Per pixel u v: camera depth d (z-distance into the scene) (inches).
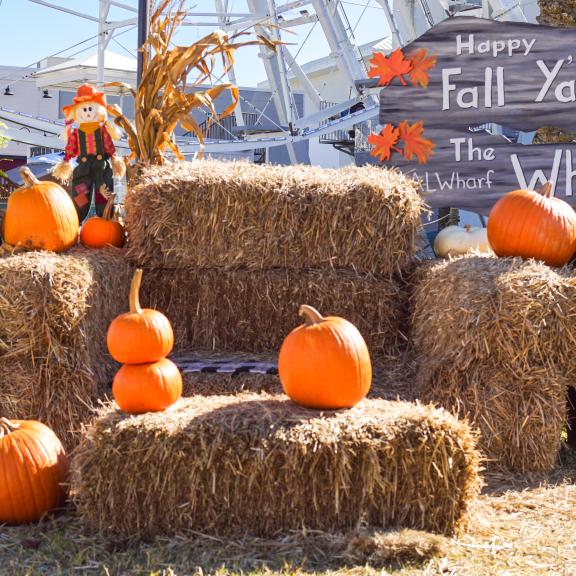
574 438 161.2
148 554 106.3
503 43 204.7
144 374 124.5
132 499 113.7
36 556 108.5
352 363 120.2
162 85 207.6
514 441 142.7
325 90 1019.9
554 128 219.9
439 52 207.3
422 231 184.5
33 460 122.3
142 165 203.9
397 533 108.8
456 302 149.9
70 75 643.5
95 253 172.2
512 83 204.8
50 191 170.7
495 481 139.9
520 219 161.9
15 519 121.1
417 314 174.2
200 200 171.6
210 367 157.2
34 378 145.4
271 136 725.3
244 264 176.6
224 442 111.9
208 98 207.2
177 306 178.4
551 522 120.3
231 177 172.4
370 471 110.9
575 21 219.3
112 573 102.6
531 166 204.4
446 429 113.3
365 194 172.7
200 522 113.4
